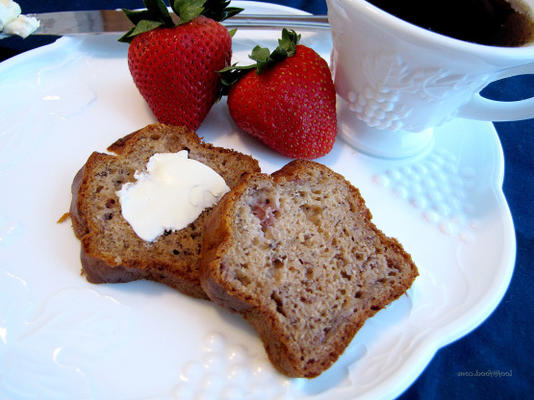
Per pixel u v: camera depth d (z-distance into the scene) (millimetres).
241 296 133
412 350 138
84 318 137
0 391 123
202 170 161
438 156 198
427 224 177
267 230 147
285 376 134
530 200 215
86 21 207
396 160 194
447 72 146
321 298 144
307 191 158
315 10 274
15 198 160
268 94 166
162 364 133
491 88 250
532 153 228
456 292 159
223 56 177
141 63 169
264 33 226
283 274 142
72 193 158
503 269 160
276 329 133
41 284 142
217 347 138
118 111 192
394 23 134
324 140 179
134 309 141
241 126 184
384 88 163
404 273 155
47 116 185
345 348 140
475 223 178
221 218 142
